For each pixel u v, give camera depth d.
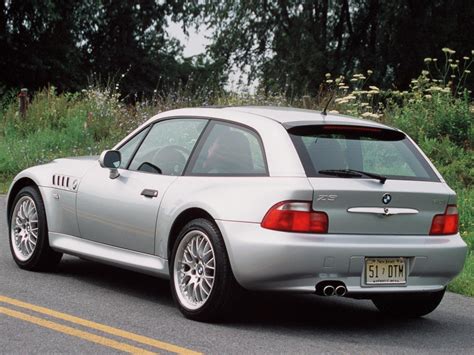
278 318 7.05
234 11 49.94
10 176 17.31
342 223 6.42
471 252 10.53
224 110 7.29
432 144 15.05
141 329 6.33
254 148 6.77
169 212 7.03
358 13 48.19
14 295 7.29
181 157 7.27
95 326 6.33
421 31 45.22
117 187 7.64
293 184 6.37
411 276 6.68
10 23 44.31
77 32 46.59
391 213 6.57
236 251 6.41
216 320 6.66
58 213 8.27
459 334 6.92
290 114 7.11
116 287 7.93
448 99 16.27
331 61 47.66
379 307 7.61
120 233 7.57
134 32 53.38
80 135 19.52
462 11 45.81
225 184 6.73
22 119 21.17
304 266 6.29
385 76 47.22
